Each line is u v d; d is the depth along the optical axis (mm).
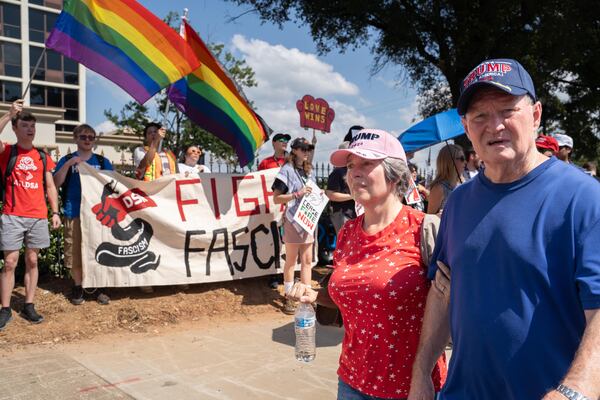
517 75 1524
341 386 2189
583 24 15016
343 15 16531
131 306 5570
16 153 4863
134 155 6656
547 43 14750
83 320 5223
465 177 5223
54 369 4055
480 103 1569
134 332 5148
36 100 49969
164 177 6059
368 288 2004
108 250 5660
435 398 1924
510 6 14336
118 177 5770
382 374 2021
